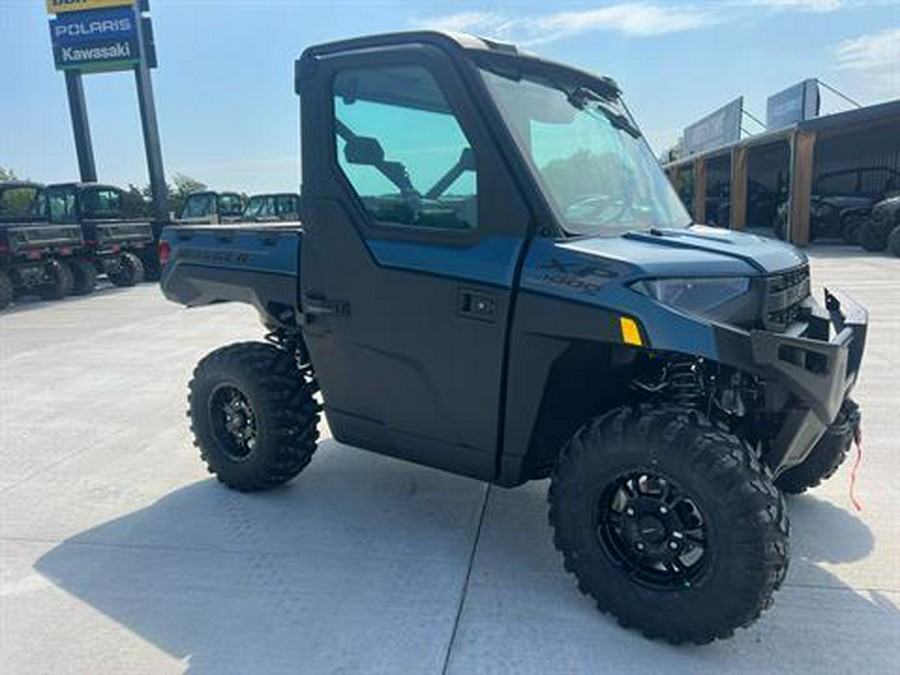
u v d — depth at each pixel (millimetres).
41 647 2748
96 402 6172
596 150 3252
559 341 2729
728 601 2479
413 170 3031
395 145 3062
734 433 2721
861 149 24547
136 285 16719
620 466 2623
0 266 13000
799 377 2490
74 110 20672
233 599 3020
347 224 3236
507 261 2809
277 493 4043
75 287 14875
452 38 2922
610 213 3100
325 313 3389
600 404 3018
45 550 3494
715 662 2559
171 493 4125
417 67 2977
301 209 3412
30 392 6582
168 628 2838
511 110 2912
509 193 2801
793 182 18719
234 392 4008
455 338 2979
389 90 3059
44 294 14094
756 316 2641
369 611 2904
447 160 2941
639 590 2666
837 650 2607
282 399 3803
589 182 3104
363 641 2715
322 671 2557
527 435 2918
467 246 2918
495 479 3084
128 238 16438
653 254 2674
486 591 3025
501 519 3680
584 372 2875
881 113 17594
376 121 3104
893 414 5062
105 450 4926
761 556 2428
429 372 3100
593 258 2645
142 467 4574
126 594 3088
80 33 20062
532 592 3012
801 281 2994
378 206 3164
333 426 3596
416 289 3045
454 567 3223
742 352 2449
